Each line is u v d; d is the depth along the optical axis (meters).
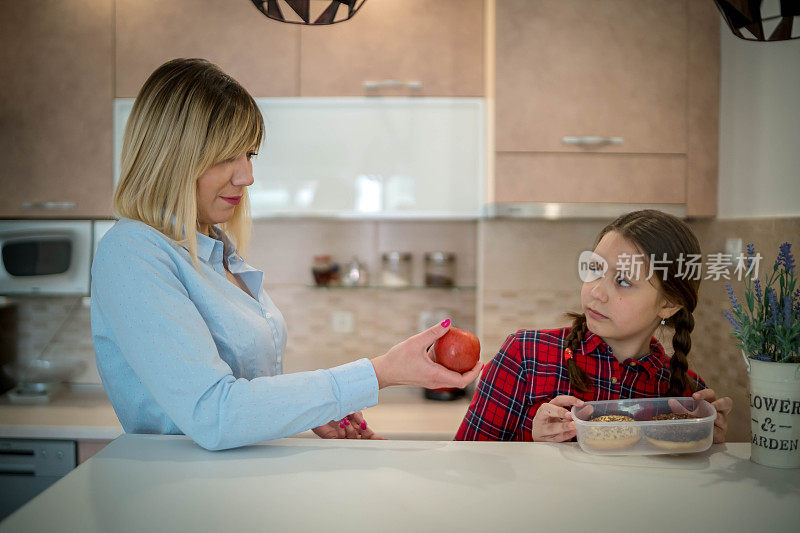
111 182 2.28
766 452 0.81
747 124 1.80
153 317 0.80
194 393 0.78
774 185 1.61
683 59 2.05
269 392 0.79
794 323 0.80
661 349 1.15
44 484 2.04
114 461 0.79
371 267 2.70
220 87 0.93
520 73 2.09
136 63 2.26
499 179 2.09
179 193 0.91
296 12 0.97
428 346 0.87
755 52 1.76
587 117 2.08
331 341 2.70
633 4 2.06
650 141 2.07
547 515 0.65
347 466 0.79
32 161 2.28
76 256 2.34
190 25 2.25
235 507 0.66
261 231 2.70
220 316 0.93
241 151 0.95
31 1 2.27
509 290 2.51
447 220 2.68
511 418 1.16
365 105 2.27
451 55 2.26
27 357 2.66
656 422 0.83
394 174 2.28
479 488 0.72
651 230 1.00
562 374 1.13
